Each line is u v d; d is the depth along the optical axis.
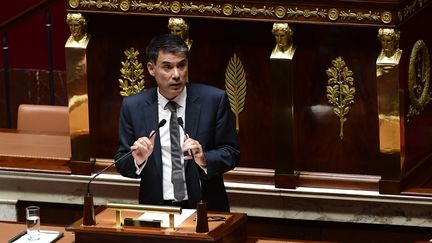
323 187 15.63
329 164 15.65
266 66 15.66
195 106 13.80
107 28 16.14
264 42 15.60
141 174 13.86
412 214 15.32
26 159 17.05
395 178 15.22
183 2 15.59
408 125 15.55
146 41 16.08
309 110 15.58
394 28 14.78
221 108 13.83
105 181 16.47
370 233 15.60
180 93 13.76
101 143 16.52
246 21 15.49
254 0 15.30
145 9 15.77
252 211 15.98
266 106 15.77
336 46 15.30
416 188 15.38
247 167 15.98
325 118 15.54
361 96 15.33
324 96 15.48
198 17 15.57
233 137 13.88
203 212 12.34
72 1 16.00
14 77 22.80
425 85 15.95
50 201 16.92
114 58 16.20
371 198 15.34
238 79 15.80
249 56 15.70
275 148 15.63
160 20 15.95
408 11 15.09
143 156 13.13
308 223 15.86
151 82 16.17
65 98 22.67
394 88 14.92
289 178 15.63
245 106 15.84
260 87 15.74
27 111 18.12
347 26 15.06
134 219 12.61
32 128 18.09
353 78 15.30
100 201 16.66
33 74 22.67
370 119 15.34
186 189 13.77
